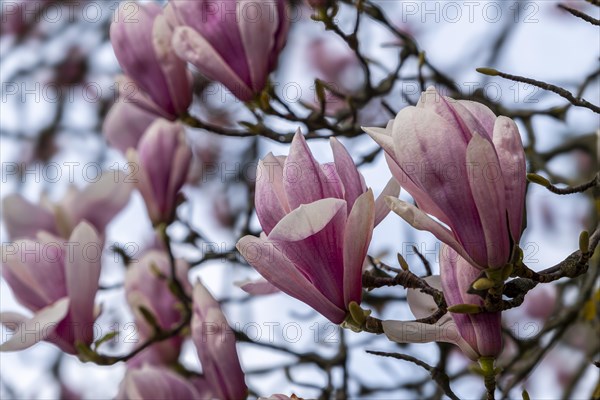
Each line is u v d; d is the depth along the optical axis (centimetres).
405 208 116
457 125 116
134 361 155
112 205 154
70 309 141
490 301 117
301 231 117
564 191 120
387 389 157
